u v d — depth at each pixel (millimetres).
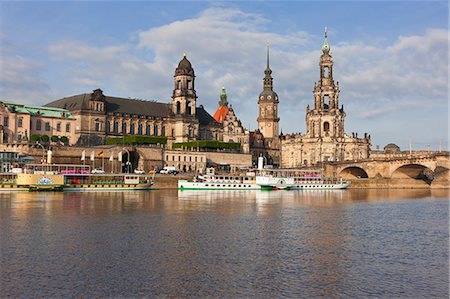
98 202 95875
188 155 192125
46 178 122812
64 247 50719
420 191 164000
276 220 74062
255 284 39719
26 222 66750
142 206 90312
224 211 84438
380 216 82625
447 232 65312
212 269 43500
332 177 178000
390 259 48719
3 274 41000
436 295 38156
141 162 176875
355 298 37219
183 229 63250
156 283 39406
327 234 62094
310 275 42469
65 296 36219
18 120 173375
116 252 48906
